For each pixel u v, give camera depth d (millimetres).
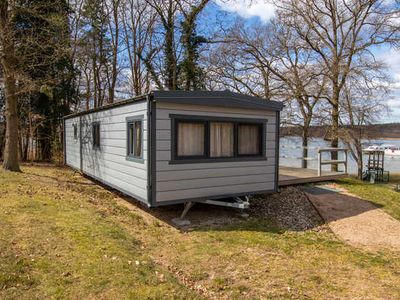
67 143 14758
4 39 10180
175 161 6824
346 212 8445
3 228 4965
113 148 8727
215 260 5000
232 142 7660
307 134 17469
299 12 16156
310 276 4539
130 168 7605
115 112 8516
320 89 16062
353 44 15852
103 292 3445
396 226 7555
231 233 6410
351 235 6934
